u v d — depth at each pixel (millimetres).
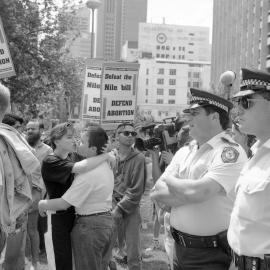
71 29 18594
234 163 2857
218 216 2934
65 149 4098
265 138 2486
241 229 2439
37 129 6215
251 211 2375
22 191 3545
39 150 6211
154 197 3170
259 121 2455
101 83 6324
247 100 2471
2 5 15742
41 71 17906
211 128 3070
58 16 17938
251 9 59094
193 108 3082
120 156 5535
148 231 8016
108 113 6355
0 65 6242
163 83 118750
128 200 5289
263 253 2334
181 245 3078
